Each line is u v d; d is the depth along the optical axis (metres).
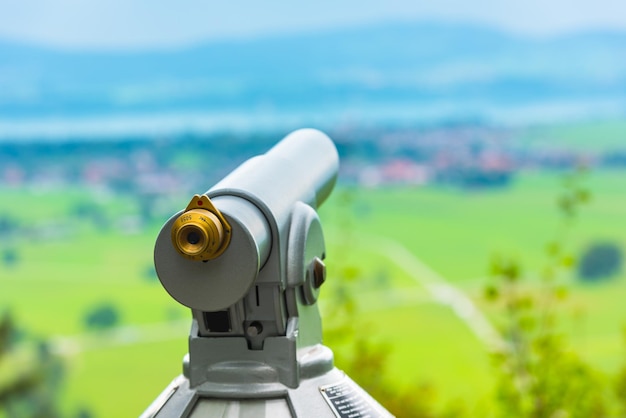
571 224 6.92
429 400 6.69
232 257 1.99
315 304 2.35
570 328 7.25
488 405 6.58
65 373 13.95
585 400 6.00
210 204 1.97
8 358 10.56
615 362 7.98
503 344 6.28
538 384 5.92
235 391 2.13
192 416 2.13
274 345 2.16
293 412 2.11
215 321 2.17
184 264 2.02
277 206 2.17
